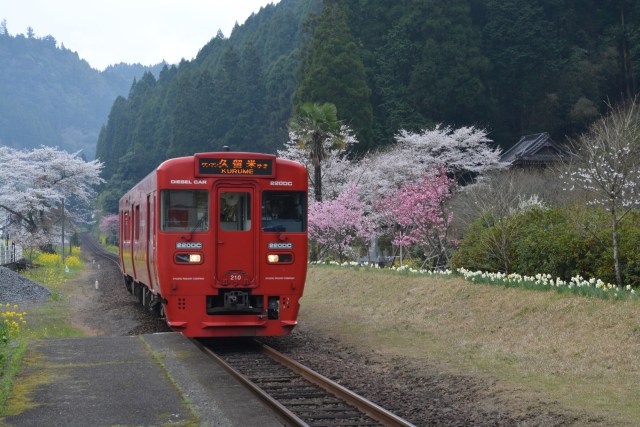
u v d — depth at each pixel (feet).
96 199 431.84
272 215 43.96
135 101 456.45
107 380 32.32
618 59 205.57
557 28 222.89
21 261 134.31
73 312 70.44
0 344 42.19
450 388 32.14
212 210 43.06
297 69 194.08
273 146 264.52
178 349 41.52
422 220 89.71
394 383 33.73
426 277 64.44
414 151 143.64
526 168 140.67
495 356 38.81
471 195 105.91
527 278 51.08
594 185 71.15
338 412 27.81
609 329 38.34
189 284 42.83
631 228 51.44
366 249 138.62
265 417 26.27
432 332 47.96
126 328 59.06
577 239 51.37
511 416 27.04
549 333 41.06
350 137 135.85
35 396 29.04
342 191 122.42
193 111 301.22
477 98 188.34
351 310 62.80
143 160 390.21
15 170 195.72
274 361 40.42
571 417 26.18
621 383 31.24
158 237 42.78
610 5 221.46
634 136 66.64
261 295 43.93
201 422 25.25
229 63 304.09
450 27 191.31
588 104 191.72
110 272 146.72
